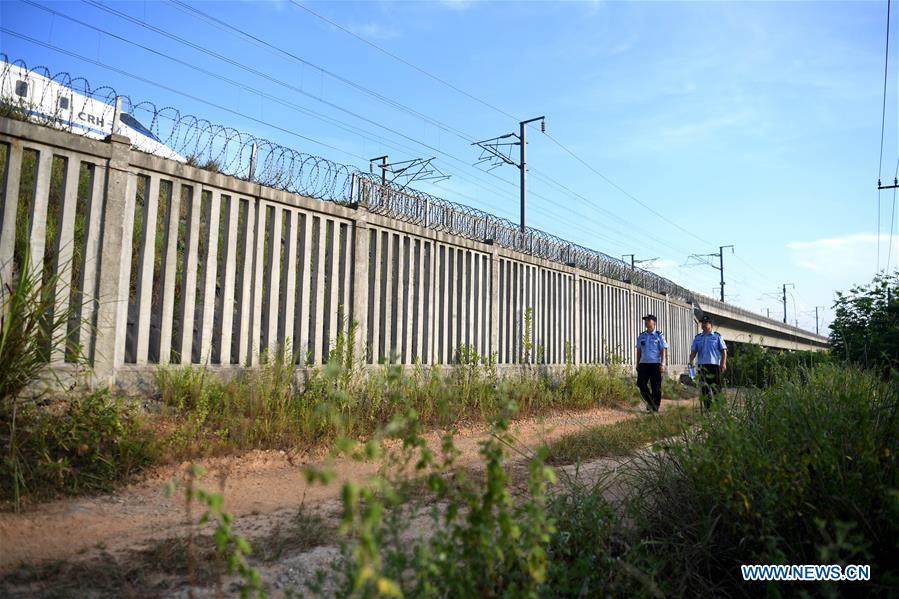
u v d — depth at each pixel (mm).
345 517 1576
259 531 3850
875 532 2883
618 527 3365
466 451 6605
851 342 8930
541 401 10633
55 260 5766
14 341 4820
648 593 2738
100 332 5957
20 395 5008
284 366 7324
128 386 6160
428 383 8422
